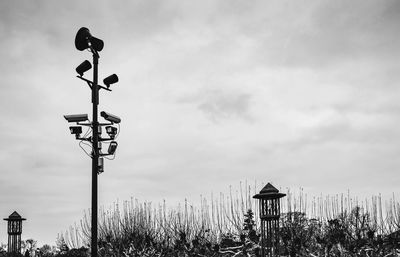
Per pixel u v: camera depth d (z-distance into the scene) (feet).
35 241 134.72
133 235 99.45
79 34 50.42
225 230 96.84
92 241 49.16
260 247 78.28
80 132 51.13
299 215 94.63
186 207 103.30
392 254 77.51
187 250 89.56
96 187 50.14
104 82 52.44
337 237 81.30
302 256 78.54
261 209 72.02
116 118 51.80
